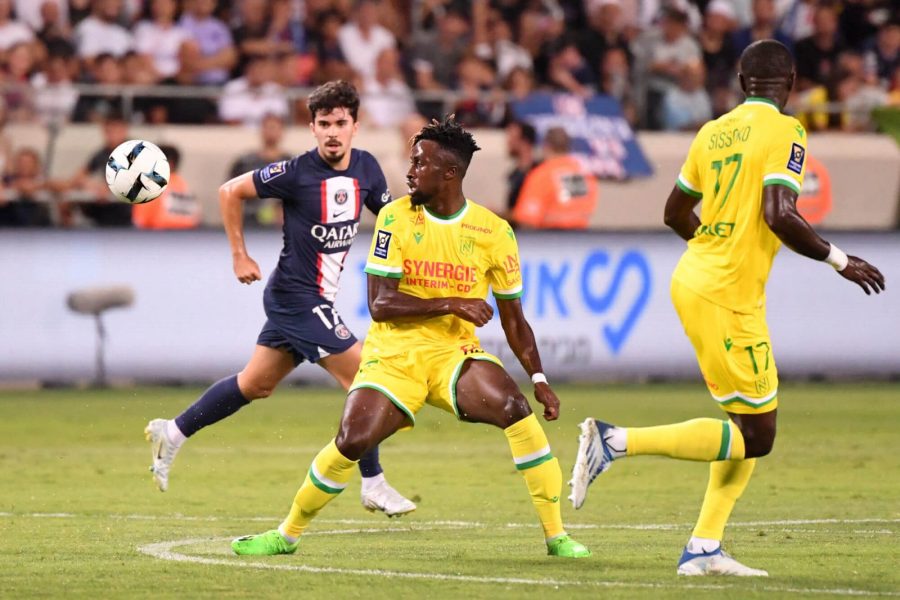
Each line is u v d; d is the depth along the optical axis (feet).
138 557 72.95
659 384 193.36
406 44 225.76
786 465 120.78
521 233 190.29
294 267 94.07
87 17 216.13
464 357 73.56
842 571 68.13
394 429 73.77
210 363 185.98
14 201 189.47
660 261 194.39
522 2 231.71
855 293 198.90
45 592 61.98
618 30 226.99
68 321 183.11
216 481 111.14
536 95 206.39
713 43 231.30
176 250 185.26
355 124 94.12
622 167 205.57
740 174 66.03
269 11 219.82
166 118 197.57
